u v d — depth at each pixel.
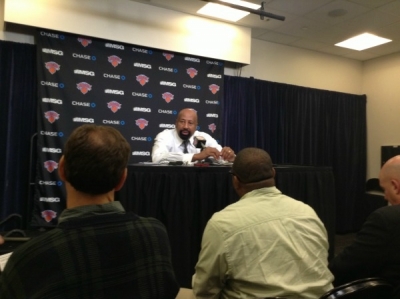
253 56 4.93
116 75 3.83
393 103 5.41
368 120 5.81
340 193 5.46
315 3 3.75
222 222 1.12
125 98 3.88
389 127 5.45
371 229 1.22
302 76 5.35
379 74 5.67
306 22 4.30
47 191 3.43
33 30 3.57
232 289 1.12
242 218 1.12
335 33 4.66
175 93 4.16
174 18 4.04
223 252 1.07
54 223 3.43
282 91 5.02
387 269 1.18
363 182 5.70
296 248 1.10
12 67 3.41
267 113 4.88
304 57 5.38
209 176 1.66
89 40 3.69
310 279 1.09
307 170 1.90
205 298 1.16
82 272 0.66
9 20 3.26
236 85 4.64
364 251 1.21
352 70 5.86
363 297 0.94
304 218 1.17
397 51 5.36
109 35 3.69
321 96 5.39
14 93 3.43
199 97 4.30
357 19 4.16
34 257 0.65
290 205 1.20
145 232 0.77
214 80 4.40
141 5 3.86
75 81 3.62
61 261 0.65
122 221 0.75
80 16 3.55
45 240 0.67
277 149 4.96
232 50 4.41
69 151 0.74
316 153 5.30
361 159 5.71
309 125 5.23
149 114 4.01
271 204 1.17
